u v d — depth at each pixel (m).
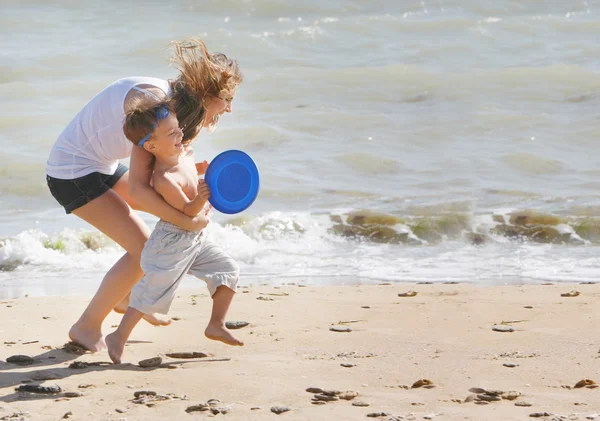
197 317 19.59
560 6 77.56
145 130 14.24
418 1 80.69
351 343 16.55
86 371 14.50
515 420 11.22
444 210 34.09
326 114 50.28
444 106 52.31
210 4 78.44
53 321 19.16
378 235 32.19
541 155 42.28
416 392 12.89
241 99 54.03
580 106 51.38
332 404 12.28
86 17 75.25
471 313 19.59
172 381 13.71
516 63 61.84
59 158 15.83
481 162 41.69
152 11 77.31
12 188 39.62
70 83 56.94
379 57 64.56
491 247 30.48
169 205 14.65
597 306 20.11
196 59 15.36
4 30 70.69
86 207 15.85
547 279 25.70
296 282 26.00
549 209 33.81
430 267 27.81
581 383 13.06
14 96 54.72
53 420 11.67
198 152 43.91
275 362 14.96
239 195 14.91
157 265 14.91
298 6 78.00
